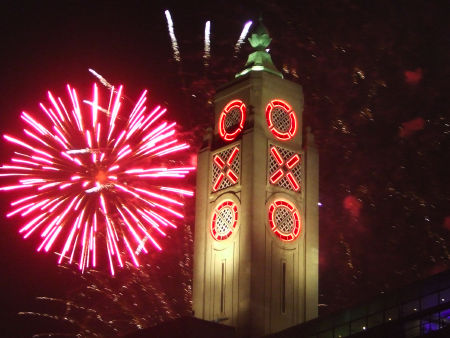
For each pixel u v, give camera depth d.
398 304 88.56
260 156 109.06
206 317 108.25
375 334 88.44
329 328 94.12
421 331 85.31
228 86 114.25
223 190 110.69
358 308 91.81
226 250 108.62
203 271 109.94
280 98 112.69
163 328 102.56
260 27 116.56
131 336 105.38
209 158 113.19
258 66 114.38
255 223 106.81
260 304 105.06
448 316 83.81
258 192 107.88
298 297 107.81
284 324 106.00
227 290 107.25
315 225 110.94
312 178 112.19
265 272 106.31
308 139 113.19
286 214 109.38
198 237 111.50
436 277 86.12
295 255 108.94
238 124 112.25
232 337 102.88
